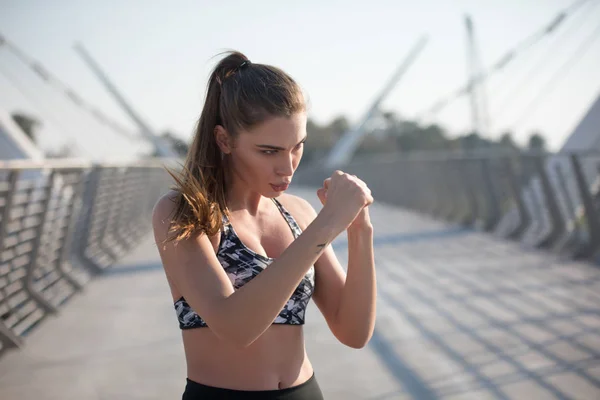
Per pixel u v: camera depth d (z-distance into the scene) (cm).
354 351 430
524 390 351
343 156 5738
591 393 345
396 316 525
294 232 159
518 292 603
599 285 621
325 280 163
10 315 477
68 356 436
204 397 147
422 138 6931
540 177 858
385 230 1214
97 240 834
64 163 536
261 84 141
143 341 473
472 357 412
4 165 415
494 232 1077
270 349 149
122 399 351
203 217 137
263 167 143
